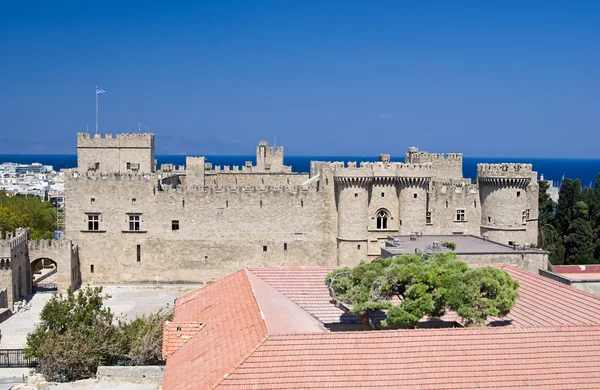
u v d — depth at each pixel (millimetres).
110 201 107125
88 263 107562
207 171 128500
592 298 53250
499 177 109125
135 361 60812
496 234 110312
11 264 89812
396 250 81625
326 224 109562
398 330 43688
